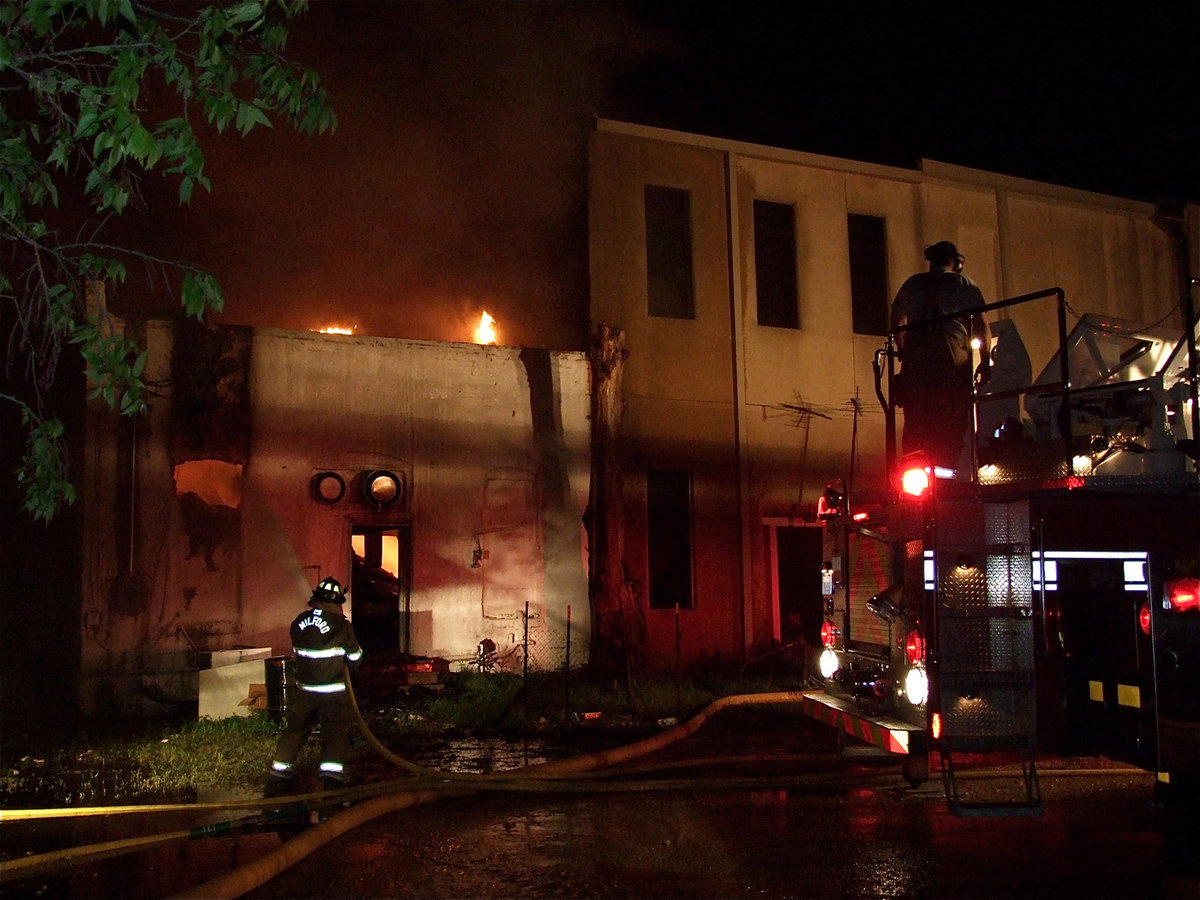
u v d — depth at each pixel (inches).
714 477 606.5
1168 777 200.8
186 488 503.8
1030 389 239.6
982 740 225.6
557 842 238.2
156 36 185.8
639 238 609.9
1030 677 227.5
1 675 487.2
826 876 209.5
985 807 220.8
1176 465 253.9
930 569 230.1
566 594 570.9
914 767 281.9
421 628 542.0
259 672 434.3
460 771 324.2
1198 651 200.5
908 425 287.1
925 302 287.9
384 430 546.3
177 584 497.0
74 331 194.9
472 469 561.6
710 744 371.6
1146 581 217.8
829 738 381.7
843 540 311.6
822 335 640.4
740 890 201.3
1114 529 226.2
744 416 614.5
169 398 503.8
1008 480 237.5
